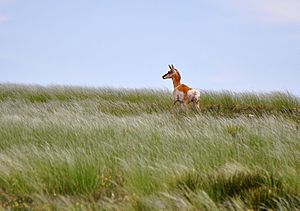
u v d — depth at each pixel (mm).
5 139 34938
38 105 56656
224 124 40594
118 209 20797
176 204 20891
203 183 23781
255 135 34938
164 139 33750
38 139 35031
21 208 22297
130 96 66875
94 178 25250
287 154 28625
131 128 37688
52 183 24891
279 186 23422
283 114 52406
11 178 25125
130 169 25953
